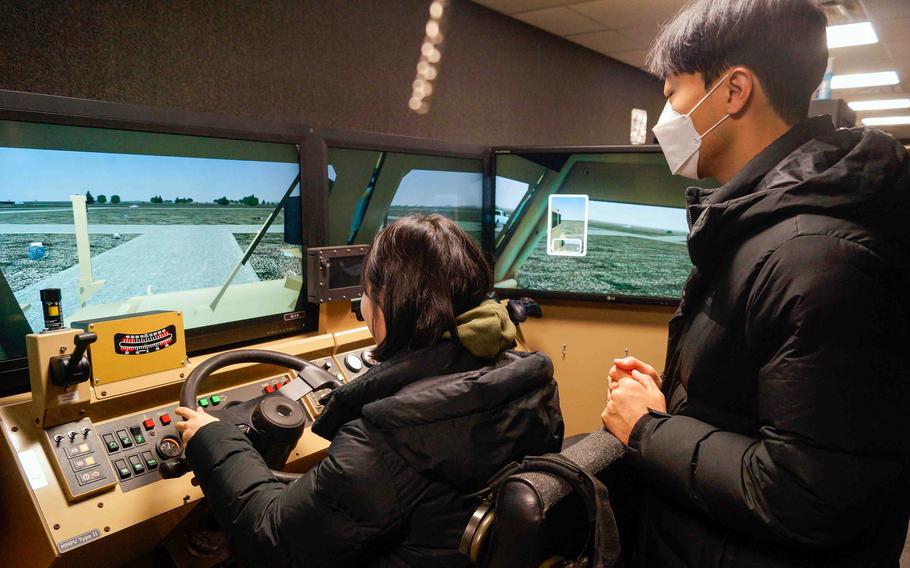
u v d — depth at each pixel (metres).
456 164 2.03
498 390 0.72
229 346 1.45
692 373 0.79
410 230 0.83
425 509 0.72
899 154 0.66
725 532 0.74
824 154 0.71
